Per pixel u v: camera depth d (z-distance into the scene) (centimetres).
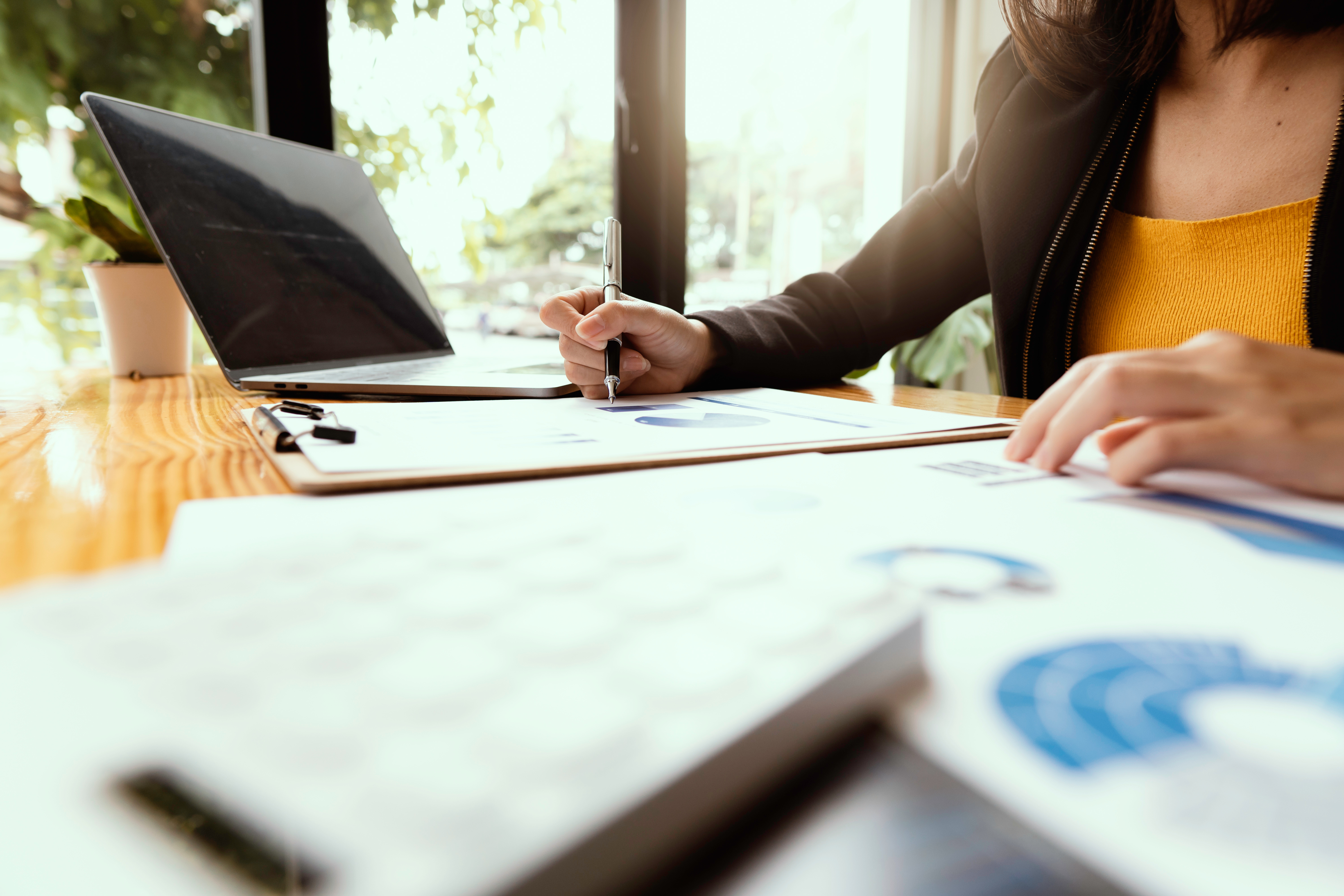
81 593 14
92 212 76
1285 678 15
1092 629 17
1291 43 64
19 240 138
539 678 12
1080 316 77
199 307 62
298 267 76
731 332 67
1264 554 23
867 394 69
